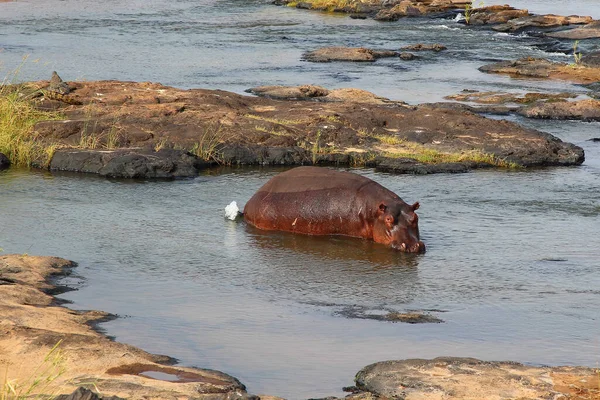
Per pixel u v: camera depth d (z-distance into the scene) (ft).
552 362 88.94
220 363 87.25
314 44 390.21
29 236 131.03
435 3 504.84
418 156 193.36
